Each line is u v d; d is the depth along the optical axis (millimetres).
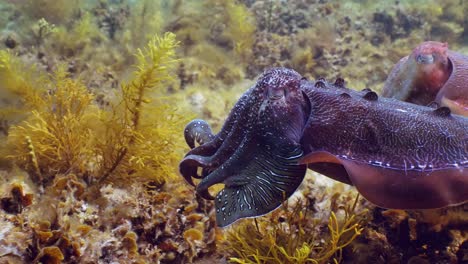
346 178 766
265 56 2066
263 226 880
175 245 871
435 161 685
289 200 1024
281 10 2486
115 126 969
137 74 963
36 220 808
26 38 1931
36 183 930
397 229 876
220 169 744
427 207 668
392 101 748
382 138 697
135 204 901
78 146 966
